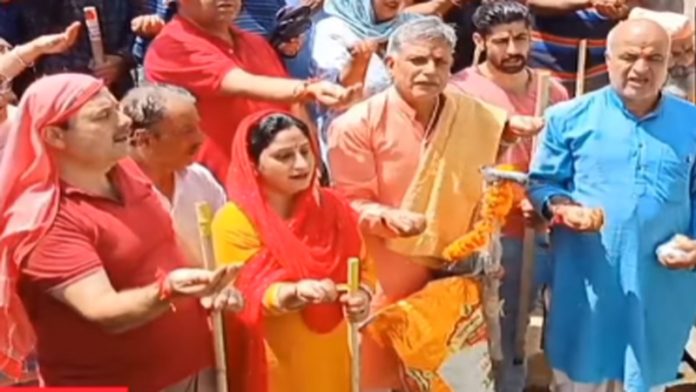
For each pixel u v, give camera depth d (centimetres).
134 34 492
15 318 295
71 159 296
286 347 339
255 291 332
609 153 373
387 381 385
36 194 291
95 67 470
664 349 389
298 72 472
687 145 374
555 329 395
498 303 384
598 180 376
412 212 363
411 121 369
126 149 303
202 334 322
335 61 463
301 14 463
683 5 570
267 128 337
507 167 387
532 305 434
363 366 380
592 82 503
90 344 300
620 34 368
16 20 489
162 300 280
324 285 321
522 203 398
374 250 375
